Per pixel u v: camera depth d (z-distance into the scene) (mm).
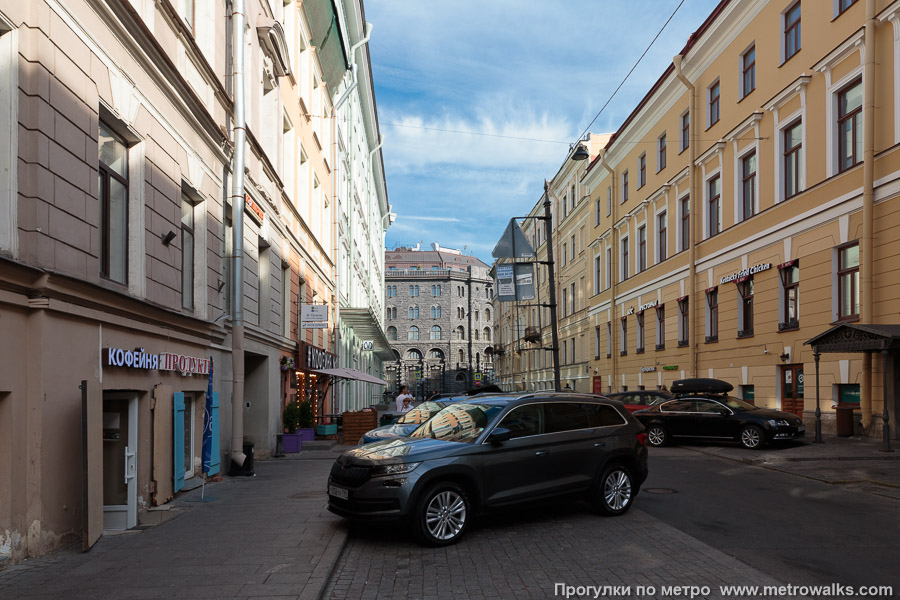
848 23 16750
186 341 10406
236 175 12820
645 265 31672
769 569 6102
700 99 25250
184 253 11070
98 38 7477
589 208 40812
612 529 7801
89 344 7215
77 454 6922
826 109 17641
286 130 19328
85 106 7172
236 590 5395
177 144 10219
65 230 6711
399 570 6262
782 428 15594
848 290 16906
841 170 17125
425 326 107000
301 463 14820
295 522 8016
